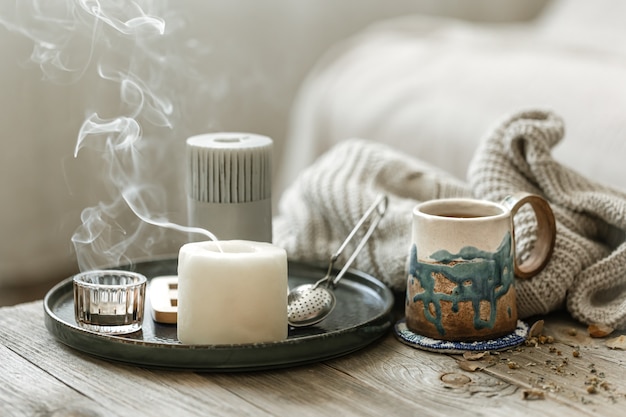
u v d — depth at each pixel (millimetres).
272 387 957
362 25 2490
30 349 1021
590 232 1127
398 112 1810
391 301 1065
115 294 1015
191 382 964
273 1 2287
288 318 1036
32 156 1968
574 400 938
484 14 2781
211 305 977
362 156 1201
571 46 1981
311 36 2391
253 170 1092
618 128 1555
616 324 1055
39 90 1923
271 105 2338
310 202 1188
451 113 1724
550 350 1019
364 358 1009
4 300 1981
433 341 1024
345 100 1923
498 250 1016
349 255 1160
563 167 1140
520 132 1126
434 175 1205
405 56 1977
